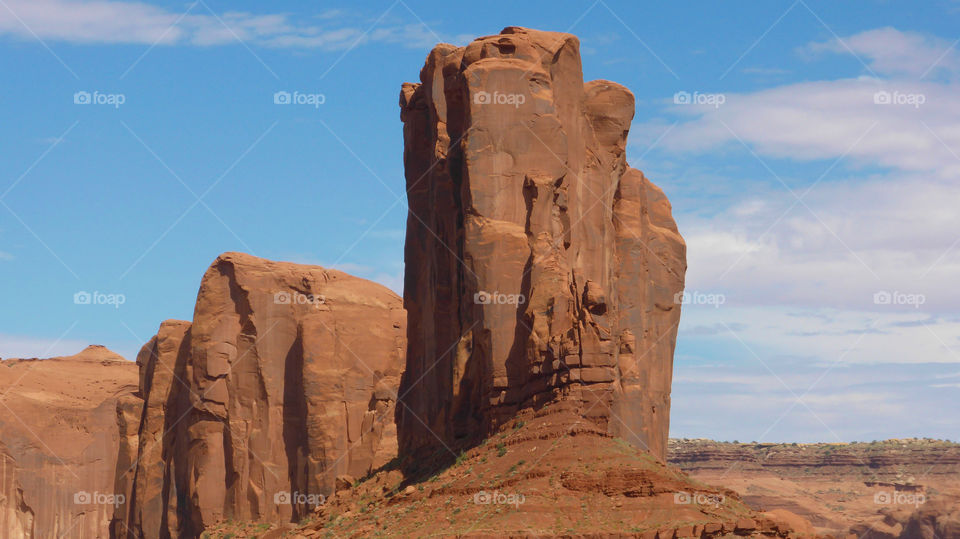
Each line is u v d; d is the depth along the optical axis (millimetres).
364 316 166500
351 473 157750
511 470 75938
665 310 107312
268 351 165125
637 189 104250
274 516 160250
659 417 105312
